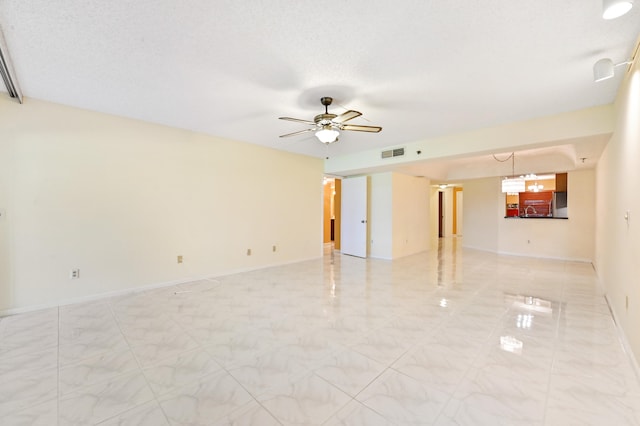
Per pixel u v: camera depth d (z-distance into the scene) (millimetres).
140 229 3941
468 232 8422
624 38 2021
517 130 3836
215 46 2133
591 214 6160
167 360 2205
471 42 2070
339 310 3270
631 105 2371
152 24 1882
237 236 5039
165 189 4156
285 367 2115
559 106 3291
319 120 3115
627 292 2508
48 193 3271
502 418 1615
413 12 1756
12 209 3082
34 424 1567
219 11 1750
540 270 5395
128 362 2174
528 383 1938
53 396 1790
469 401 1756
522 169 6695
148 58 2309
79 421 1588
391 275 4961
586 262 6152
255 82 2709
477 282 4516
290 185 5902
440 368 2111
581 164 5395
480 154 4430
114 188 3715
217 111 3500
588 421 1593
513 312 3227
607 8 1415
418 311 3244
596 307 3398
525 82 2697
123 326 2807
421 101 3137
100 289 3629
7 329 2723
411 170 6605
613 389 1872
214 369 2088
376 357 2260
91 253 3559
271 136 4707
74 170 3428
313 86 2785
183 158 4328
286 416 1633
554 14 1772
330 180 9109
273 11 1750
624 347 2432
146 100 3184
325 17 1806
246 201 5148
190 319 2988
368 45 2111
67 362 2170
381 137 4676
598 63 2160
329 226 9391
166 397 1788
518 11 1746
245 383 1928
